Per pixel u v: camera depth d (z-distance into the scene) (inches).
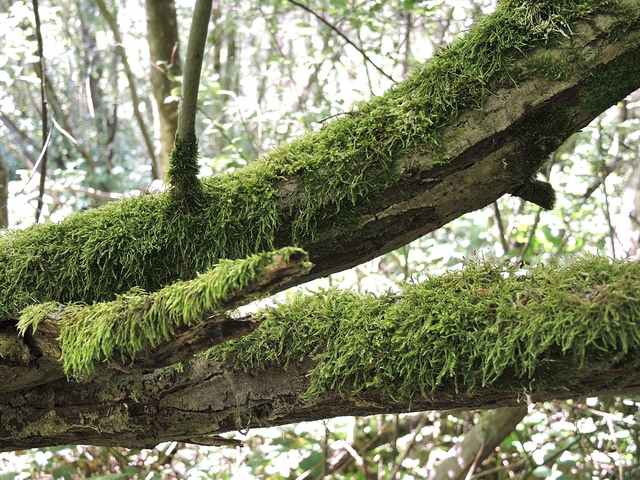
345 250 45.1
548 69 42.4
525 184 47.6
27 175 115.4
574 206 117.7
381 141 42.8
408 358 38.4
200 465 93.2
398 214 43.8
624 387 36.6
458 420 113.2
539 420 97.9
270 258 29.6
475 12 117.8
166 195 45.1
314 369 41.9
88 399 45.2
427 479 100.3
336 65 138.5
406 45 146.1
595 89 43.3
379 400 41.3
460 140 42.6
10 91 183.2
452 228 132.2
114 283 44.6
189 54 39.6
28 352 40.8
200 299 31.4
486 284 39.9
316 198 43.1
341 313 42.9
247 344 43.7
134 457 105.7
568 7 43.0
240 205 43.7
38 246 44.8
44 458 88.4
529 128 43.6
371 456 115.4
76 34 214.4
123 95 242.8
